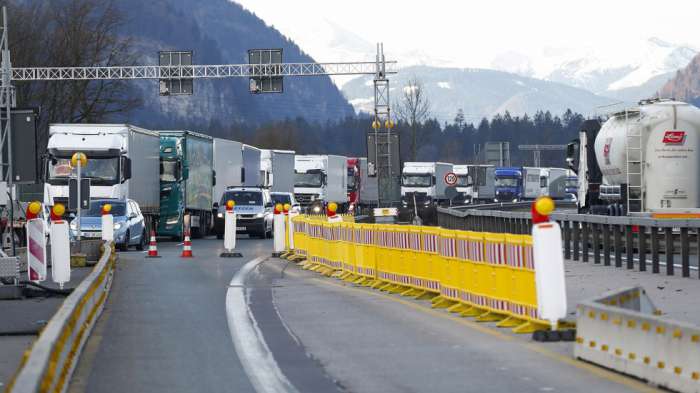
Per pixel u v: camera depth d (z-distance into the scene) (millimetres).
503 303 33344
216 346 29375
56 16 165000
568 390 22156
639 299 29984
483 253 34969
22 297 43656
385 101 132375
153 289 48219
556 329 29625
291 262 69625
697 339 20781
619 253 59219
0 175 62781
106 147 91875
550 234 28812
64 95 163750
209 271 60656
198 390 22812
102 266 42625
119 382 23797
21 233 77812
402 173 187500
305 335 31469
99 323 34906
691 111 79875
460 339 30250
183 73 127750
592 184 90875
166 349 28859
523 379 23516
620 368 24078
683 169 79688
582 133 92625
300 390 22734
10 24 153875
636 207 81000
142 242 90312
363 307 39406
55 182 91562
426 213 129500
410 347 28766
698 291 44188
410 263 44031
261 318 36031
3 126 63875
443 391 22344
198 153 114750
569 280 50750
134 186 96250
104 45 168500
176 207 107125
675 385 21609
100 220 85812
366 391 22531
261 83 128125
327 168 163875
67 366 23766
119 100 170875
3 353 28781
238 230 110562
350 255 53344
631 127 80500
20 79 125000
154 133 104438
